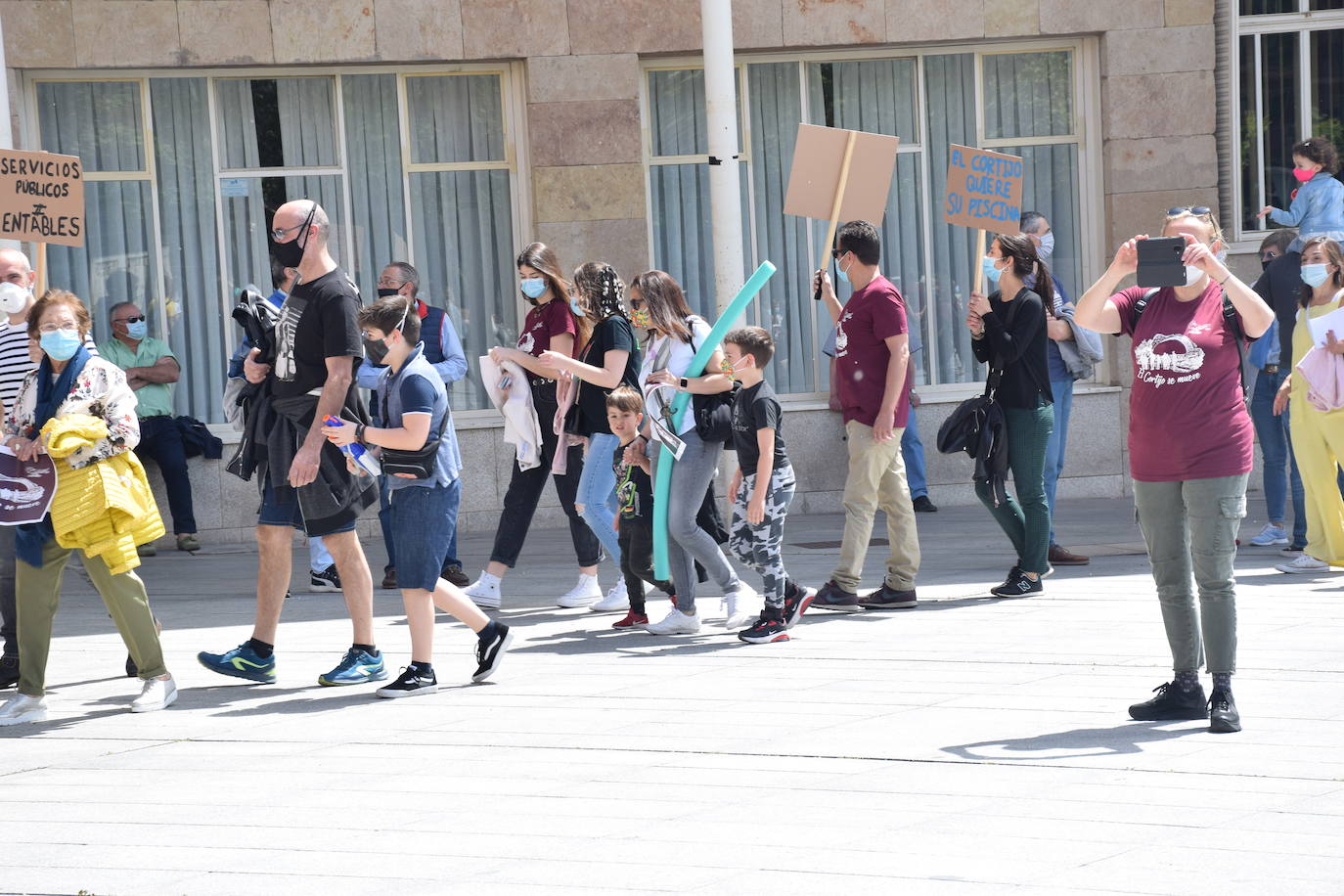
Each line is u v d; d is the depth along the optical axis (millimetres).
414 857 8445
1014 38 25609
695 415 14688
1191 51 25406
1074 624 14844
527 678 13445
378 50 24312
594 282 16188
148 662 12844
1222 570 10703
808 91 25812
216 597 19047
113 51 23641
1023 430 16453
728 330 14594
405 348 12672
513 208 25375
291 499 13352
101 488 12336
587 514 16328
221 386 24938
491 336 25484
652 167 25641
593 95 24750
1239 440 10695
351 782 10180
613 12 24672
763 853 8273
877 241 16000
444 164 25203
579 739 11086
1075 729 10859
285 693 13289
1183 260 10461
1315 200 23344
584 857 8328
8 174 14883
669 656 14172
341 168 24969
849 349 16000
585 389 16312
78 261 24328
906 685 12500
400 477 12859
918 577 18391
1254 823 8523
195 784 10297
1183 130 25484
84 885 8180
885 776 9781
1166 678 12367
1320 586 16359
